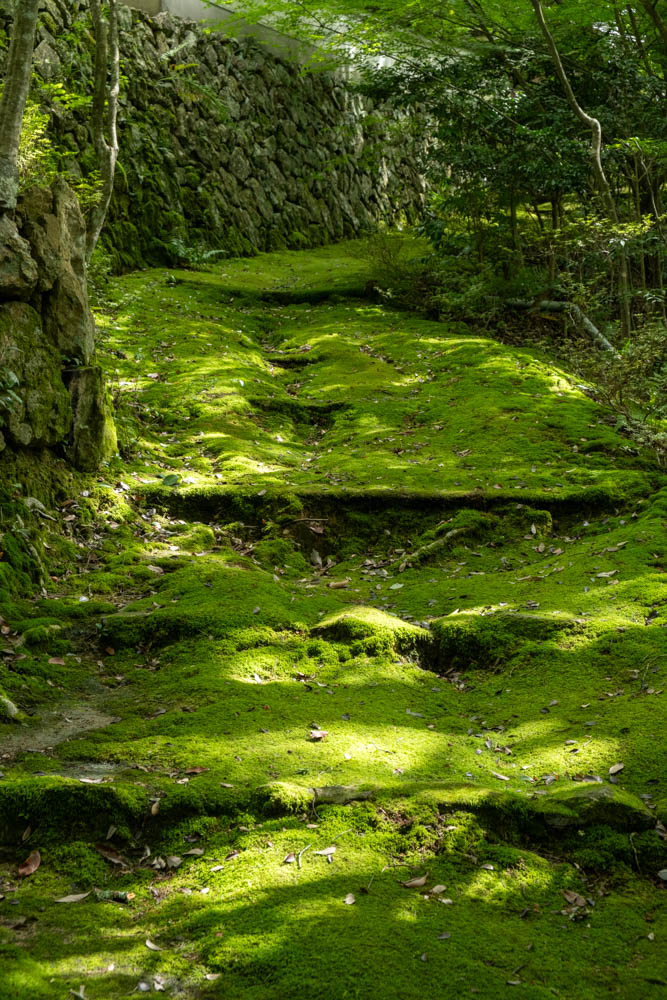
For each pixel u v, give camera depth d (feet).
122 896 9.89
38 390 19.24
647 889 10.37
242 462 24.21
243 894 9.72
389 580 19.70
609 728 13.08
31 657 14.76
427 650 16.22
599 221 37.55
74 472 20.58
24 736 12.67
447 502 22.06
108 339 32.22
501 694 14.76
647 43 45.60
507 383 30.78
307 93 61.52
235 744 12.46
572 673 14.87
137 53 47.52
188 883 10.10
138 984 8.52
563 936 9.44
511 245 45.73
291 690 14.33
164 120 48.47
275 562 20.26
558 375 32.42
